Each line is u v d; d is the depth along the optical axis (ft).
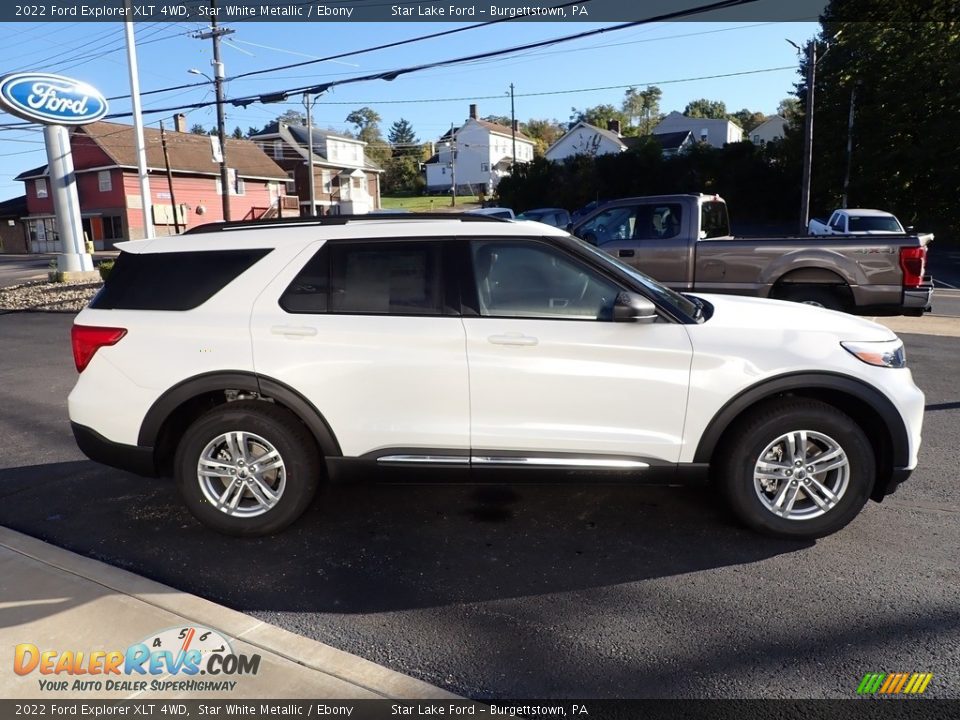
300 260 13.05
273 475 13.37
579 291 12.73
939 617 10.48
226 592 11.57
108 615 10.59
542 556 12.68
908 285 26.63
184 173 153.69
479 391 12.50
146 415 13.05
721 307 13.93
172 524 14.17
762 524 12.78
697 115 367.45
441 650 9.95
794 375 12.28
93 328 13.28
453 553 12.84
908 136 104.73
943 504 14.48
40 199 164.76
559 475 12.75
